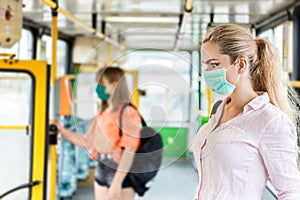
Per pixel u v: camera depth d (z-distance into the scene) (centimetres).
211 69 164
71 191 570
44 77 281
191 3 340
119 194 346
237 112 167
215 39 163
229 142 159
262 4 379
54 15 368
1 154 286
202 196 166
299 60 330
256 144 157
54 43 368
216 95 169
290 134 156
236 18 410
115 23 546
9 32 252
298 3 338
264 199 206
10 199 281
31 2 380
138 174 342
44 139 283
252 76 167
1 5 240
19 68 280
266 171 160
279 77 169
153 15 487
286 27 344
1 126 286
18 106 284
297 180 154
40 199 282
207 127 171
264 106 161
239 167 157
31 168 283
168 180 628
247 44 163
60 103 414
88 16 502
